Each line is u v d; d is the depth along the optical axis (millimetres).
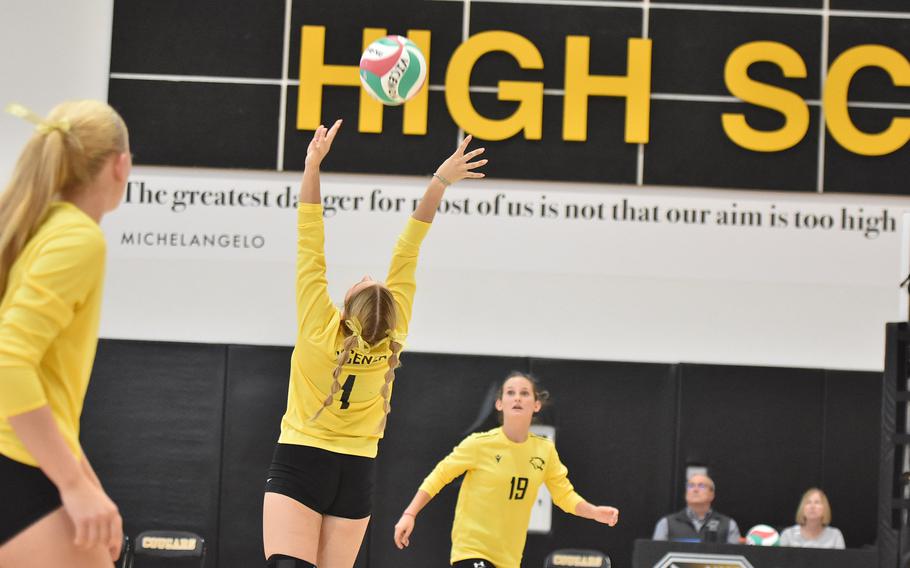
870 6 14859
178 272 14859
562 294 14852
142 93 14938
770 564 9352
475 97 14875
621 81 14820
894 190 14750
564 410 14617
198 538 12492
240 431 14625
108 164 3834
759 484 14547
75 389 3721
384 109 14875
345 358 6441
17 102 14867
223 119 14914
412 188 14875
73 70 14945
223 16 14992
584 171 14828
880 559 9031
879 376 14625
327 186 14867
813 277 14781
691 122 14852
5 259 3561
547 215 14852
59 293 3471
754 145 14758
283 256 14875
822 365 14758
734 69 14812
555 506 14469
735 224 14805
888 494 9016
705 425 14609
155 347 14688
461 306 14852
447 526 14453
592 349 14820
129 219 14844
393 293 6902
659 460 14602
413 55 9617
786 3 14898
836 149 14797
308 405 6699
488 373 14641
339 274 14805
